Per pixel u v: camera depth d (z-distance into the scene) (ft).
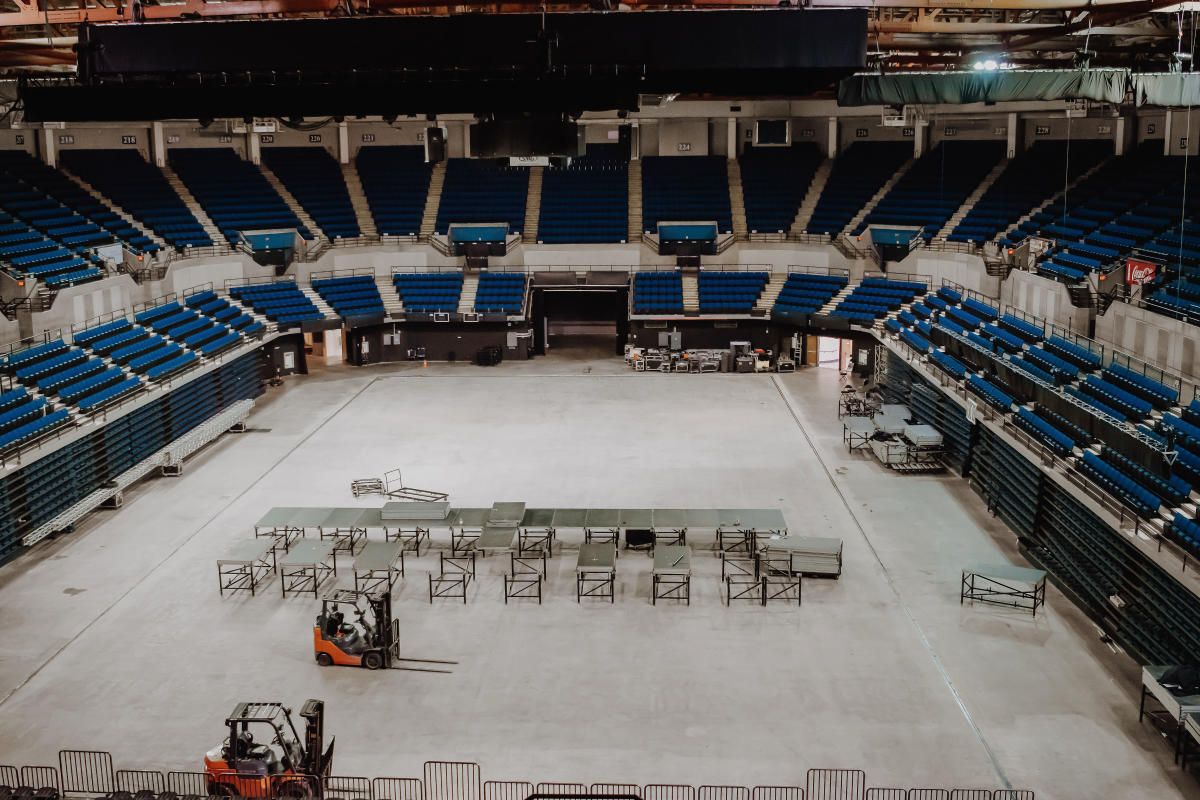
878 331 160.76
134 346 136.46
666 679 75.66
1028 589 89.66
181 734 69.26
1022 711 71.00
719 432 138.41
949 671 76.38
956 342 128.77
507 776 64.08
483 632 83.30
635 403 154.40
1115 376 105.70
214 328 155.33
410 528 102.17
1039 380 106.11
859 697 72.90
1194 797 61.62
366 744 67.72
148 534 104.32
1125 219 146.30
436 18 62.49
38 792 57.88
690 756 65.98
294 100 66.28
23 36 113.60
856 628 83.20
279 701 73.26
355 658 77.61
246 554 89.81
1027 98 79.77
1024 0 84.12
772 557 96.02
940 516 108.06
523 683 75.36
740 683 75.00
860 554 97.91
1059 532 94.84
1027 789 61.00
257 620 85.76
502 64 62.85
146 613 86.94
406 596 90.07
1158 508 80.48
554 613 86.58
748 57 61.82
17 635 83.05
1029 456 98.73
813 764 65.05
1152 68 146.51
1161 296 114.52
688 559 90.17
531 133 66.69
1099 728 68.85
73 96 66.39
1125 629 79.10
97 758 66.44
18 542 98.53
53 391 115.85
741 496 113.39
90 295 138.00
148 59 64.59
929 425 131.85
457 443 134.00
